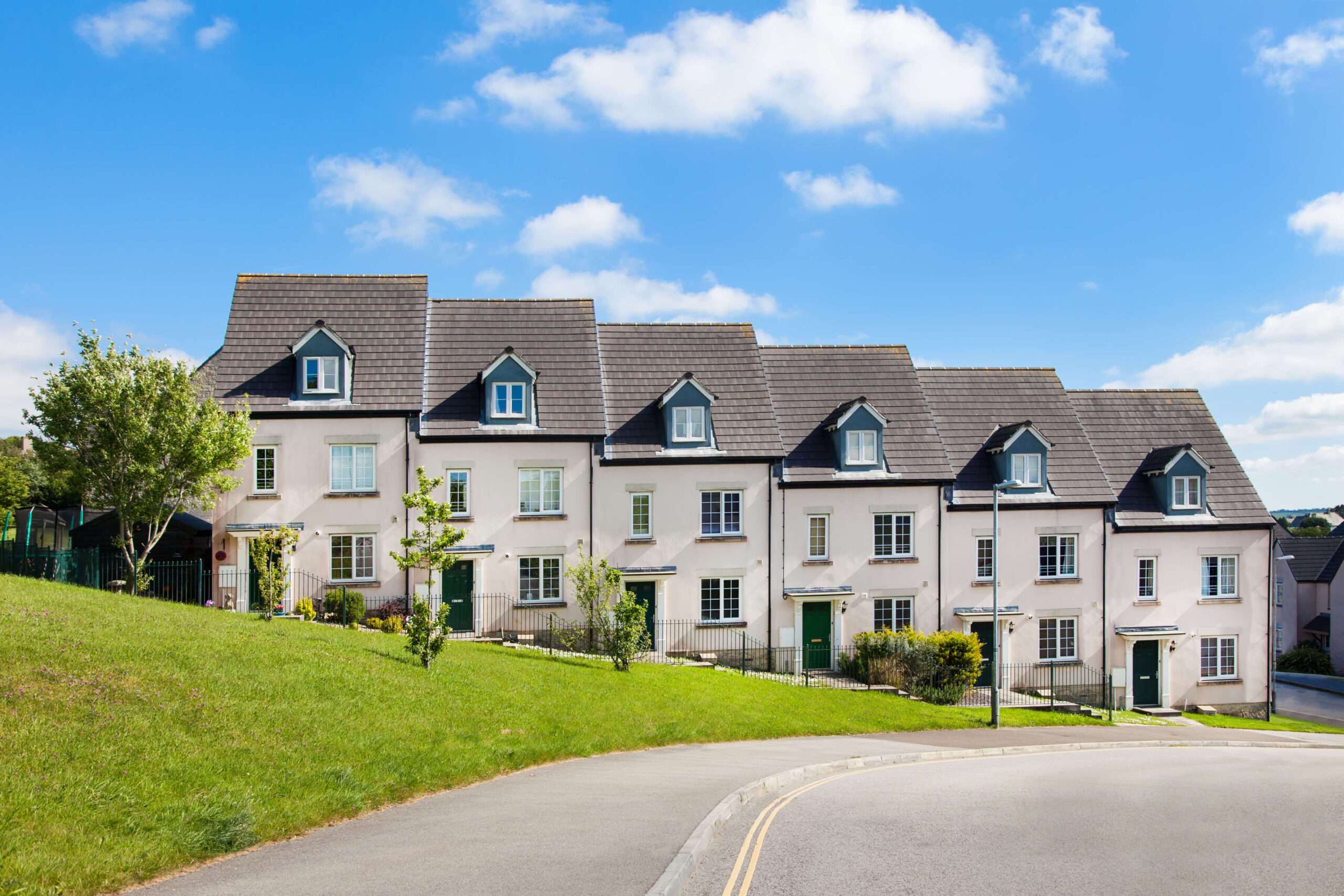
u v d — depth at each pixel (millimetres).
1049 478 35125
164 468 25781
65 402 24844
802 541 32969
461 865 8883
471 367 32219
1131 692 34688
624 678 24281
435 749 14352
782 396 35281
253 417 29641
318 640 20297
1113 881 9375
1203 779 16891
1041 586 34438
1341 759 22250
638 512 32031
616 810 11469
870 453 33562
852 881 8977
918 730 24516
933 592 33750
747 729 20828
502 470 31000
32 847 8555
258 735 13016
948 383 37844
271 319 31906
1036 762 19688
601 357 34312
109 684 13234
